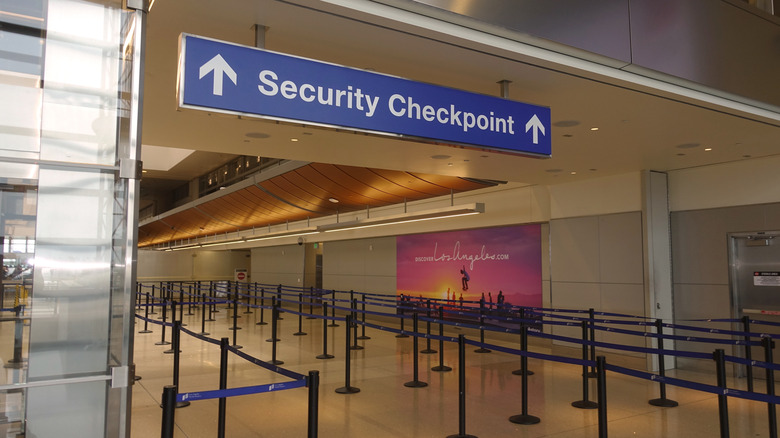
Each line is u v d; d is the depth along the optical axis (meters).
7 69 2.66
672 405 6.91
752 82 5.66
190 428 5.95
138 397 7.29
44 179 2.68
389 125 3.67
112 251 2.77
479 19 3.89
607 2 4.60
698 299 9.26
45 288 2.66
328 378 8.45
